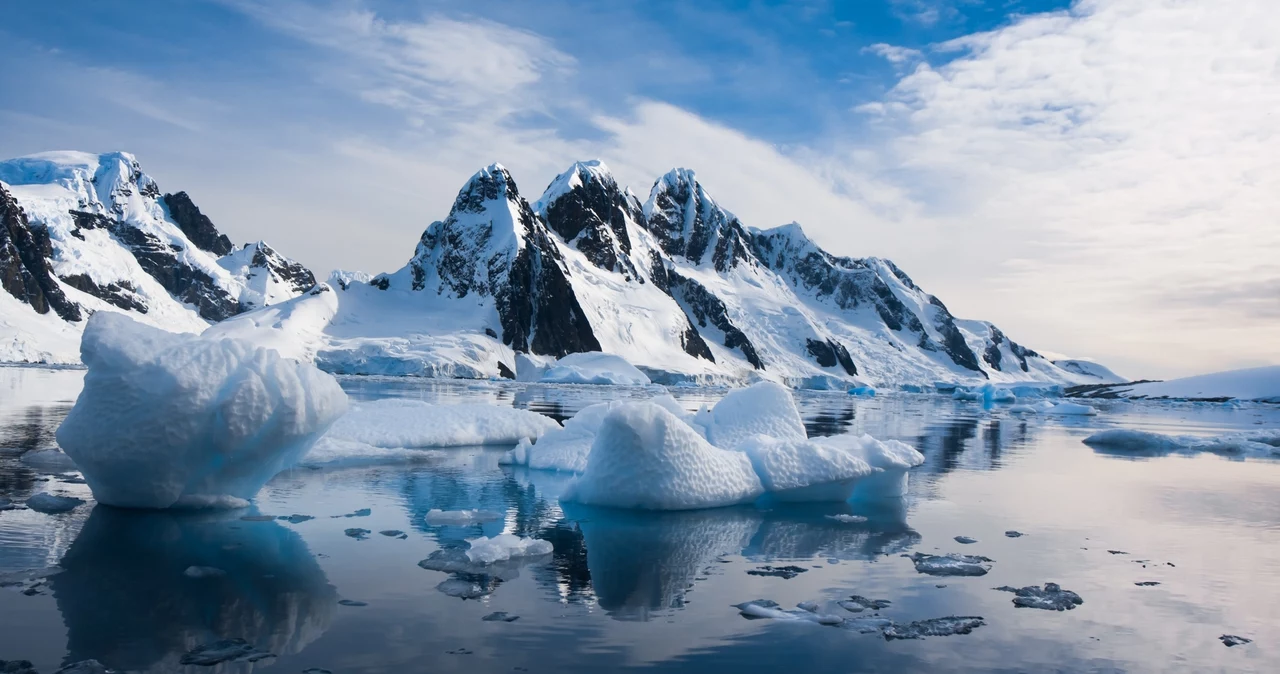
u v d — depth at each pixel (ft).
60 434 38.04
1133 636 24.79
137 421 36.83
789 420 58.44
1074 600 28.30
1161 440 92.27
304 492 45.60
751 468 47.55
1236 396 308.40
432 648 22.12
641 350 477.77
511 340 421.59
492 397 173.68
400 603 26.04
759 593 28.53
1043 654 23.04
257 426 38.32
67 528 34.55
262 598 26.11
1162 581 31.37
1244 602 28.66
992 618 26.17
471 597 26.94
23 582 26.96
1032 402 270.87
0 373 199.11
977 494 53.01
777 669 21.30
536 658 21.61
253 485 41.24
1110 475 64.69
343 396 42.27
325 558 31.32
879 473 50.16
